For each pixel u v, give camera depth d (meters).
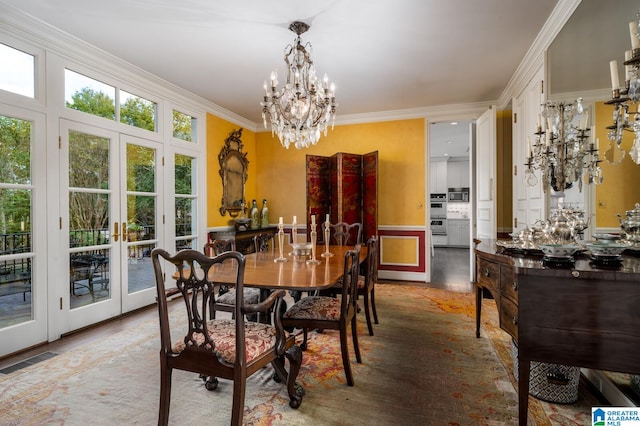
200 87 3.81
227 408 1.71
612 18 1.83
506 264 1.63
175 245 3.91
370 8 2.28
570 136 2.07
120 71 3.17
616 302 1.26
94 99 2.99
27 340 2.45
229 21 2.45
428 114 4.66
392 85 3.78
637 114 1.48
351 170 4.80
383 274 4.91
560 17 2.30
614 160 1.84
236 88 3.85
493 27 2.53
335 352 2.38
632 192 1.73
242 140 5.21
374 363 2.20
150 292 3.55
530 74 3.08
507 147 4.50
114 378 2.01
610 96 1.88
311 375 2.04
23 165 2.48
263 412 1.67
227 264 2.38
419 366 2.16
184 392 1.86
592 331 1.29
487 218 4.04
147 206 3.55
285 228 5.44
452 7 2.27
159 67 3.26
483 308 3.41
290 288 1.67
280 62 3.15
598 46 1.92
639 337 1.23
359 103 4.45
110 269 3.14
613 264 1.39
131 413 1.66
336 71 3.37
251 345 1.49
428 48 2.88
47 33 2.54
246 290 2.51
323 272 2.04
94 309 2.96
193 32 2.61
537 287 1.37
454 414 1.65
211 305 2.33
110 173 3.13
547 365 1.77
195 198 4.25
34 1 2.20
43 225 2.57
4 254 2.37
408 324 2.96
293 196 5.39
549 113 2.14
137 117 3.44
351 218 4.81
